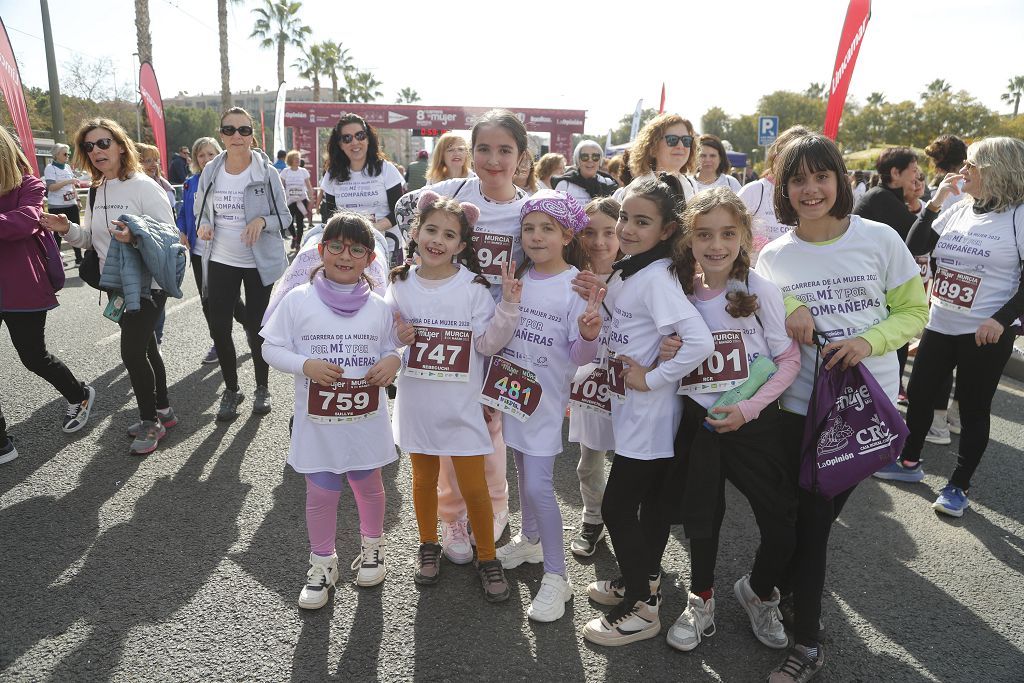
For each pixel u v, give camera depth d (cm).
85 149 380
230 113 415
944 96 5550
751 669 235
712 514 225
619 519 241
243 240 415
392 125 2131
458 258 275
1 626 242
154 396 394
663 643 247
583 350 244
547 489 257
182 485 350
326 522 260
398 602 265
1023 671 236
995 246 329
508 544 297
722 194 221
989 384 337
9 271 365
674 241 238
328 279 260
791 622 260
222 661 229
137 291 368
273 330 258
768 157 433
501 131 272
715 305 228
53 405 450
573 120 2128
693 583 246
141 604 256
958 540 325
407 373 261
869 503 362
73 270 947
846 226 233
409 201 316
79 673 221
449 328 258
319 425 254
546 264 263
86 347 578
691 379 230
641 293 234
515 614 260
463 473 263
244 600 261
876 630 256
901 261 229
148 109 1088
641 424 235
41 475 356
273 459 384
